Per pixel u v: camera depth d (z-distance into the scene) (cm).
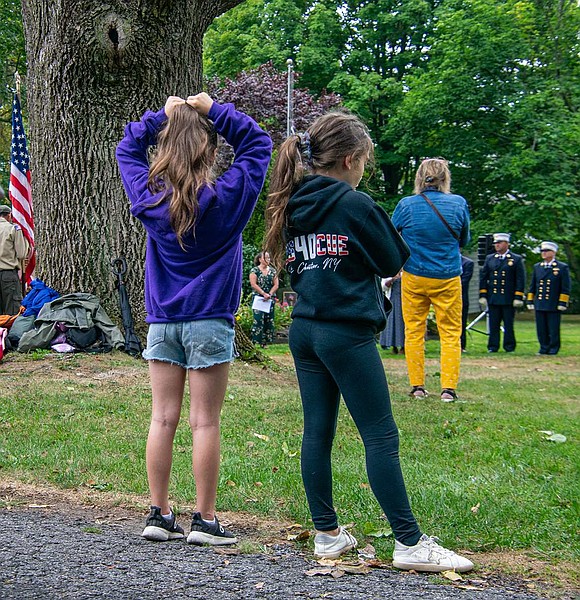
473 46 3038
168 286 383
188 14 968
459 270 886
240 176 375
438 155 3244
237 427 700
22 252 1272
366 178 401
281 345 1758
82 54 933
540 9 3127
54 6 936
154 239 383
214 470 388
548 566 379
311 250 367
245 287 2239
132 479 529
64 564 349
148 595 314
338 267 362
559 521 445
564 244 3616
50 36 945
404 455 616
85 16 923
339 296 361
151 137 403
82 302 944
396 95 3388
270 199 381
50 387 796
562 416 820
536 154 2955
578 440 693
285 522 447
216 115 382
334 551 379
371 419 366
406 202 877
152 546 382
